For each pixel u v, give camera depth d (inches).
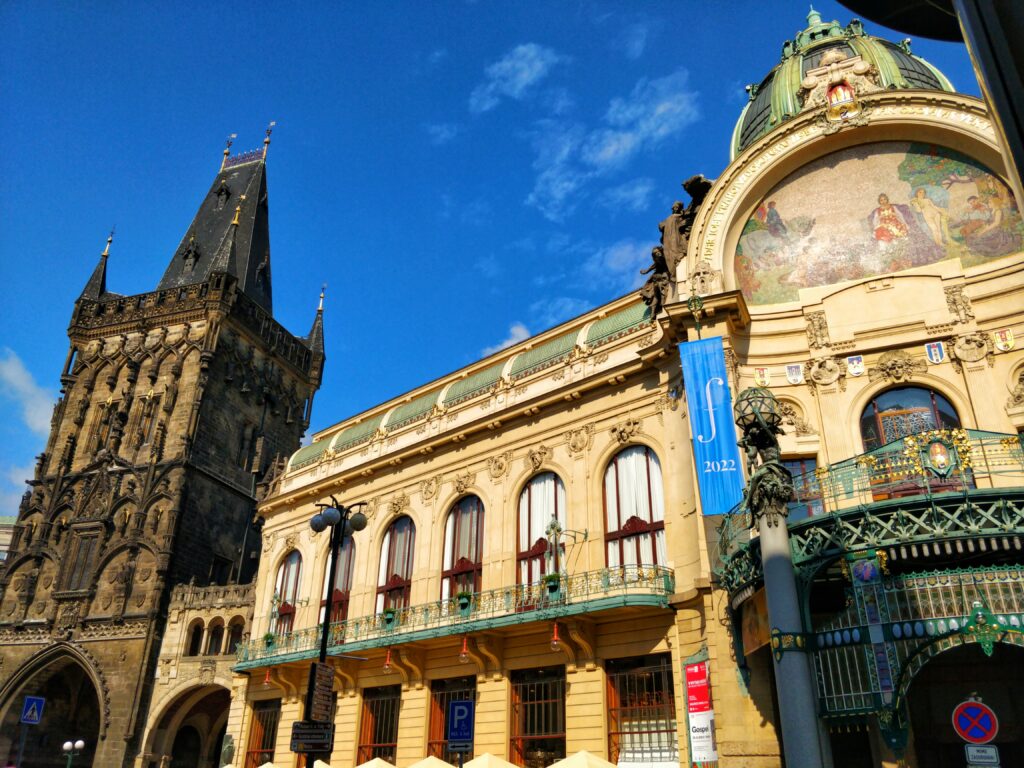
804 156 1054.4
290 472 1753.2
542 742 1032.8
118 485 2178.9
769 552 683.4
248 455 2401.6
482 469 1280.8
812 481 823.1
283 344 2682.1
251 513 2348.7
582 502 1115.9
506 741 1048.2
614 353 1168.2
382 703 1263.5
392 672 1257.4
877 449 724.7
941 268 957.8
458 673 1155.9
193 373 2285.9
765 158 1070.4
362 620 1306.6
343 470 1540.4
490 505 1237.1
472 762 888.3
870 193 1031.6
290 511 1676.9
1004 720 769.6
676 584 965.8
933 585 639.1
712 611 868.0
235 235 2711.6
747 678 804.0
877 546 663.8
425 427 1433.3
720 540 826.8
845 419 936.3
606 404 1141.7
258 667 1450.5
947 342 924.0
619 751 954.7
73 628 2025.1
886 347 949.2
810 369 974.4
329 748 738.2
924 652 625.6
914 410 917.8
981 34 96.3
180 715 1894.7
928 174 1001.5
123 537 2106.3
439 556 1285.7
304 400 2760.8
